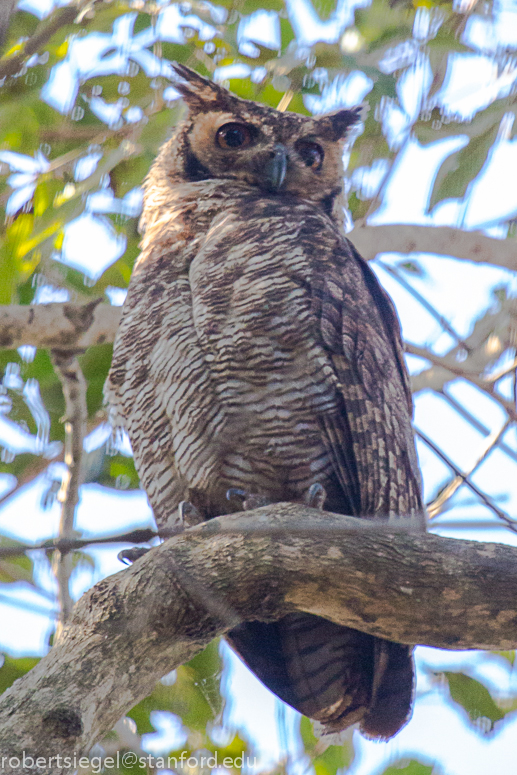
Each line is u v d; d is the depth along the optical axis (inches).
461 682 442.3
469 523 222.5
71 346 447.5
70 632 263.1
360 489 379.6
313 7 464.4
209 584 275.4
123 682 255.9
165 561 272.5
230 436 374.9
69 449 423.5
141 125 492.7
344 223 492.7
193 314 381.7
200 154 471.8
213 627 275.3
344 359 378.6
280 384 372.2
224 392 373.7
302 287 380.5
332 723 379.2
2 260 466.3
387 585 274.7
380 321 406.6
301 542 277.6
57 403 508.1
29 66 472.1
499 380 425.4
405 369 429.7
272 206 412.8
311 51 449.4
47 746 235.6
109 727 252.5
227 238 390.6
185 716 458.9
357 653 369.7
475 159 422.6
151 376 385.7
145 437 392.8
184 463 383.9
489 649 283.1
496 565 272.7
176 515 396.2
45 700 243.8
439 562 274.2
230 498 381.4
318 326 376.5
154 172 477.1
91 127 497.0
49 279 521.3
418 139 443.5
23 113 461.4
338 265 397.7
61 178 491.2
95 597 267.4
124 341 396.5
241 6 475.2
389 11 452.8
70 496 417.1
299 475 380.8
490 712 436.8
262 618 290.5
